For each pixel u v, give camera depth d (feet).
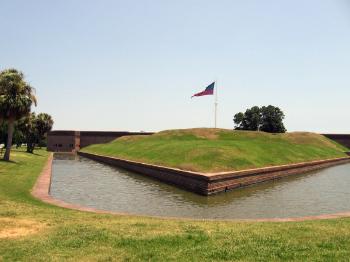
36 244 33.27
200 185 96.63
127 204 79.66
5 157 137.28
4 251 31.27
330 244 34.19
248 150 157.38
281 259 30.01
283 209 77.30
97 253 31.12
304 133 311.68
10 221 41.70
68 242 33.94
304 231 39.93
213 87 210.59
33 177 98.84
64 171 151.43
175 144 179.93
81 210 56.24
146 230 39.47
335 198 92.53
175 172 113.29
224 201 85.87
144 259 29.84
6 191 70.23
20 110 135.23
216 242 34.73
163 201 84.23
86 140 372.99
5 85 134.41
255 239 35.94
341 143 362.12
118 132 373.40
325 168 199.41
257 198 91.20
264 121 394.11
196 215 69.51
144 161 157.48
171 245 33.60
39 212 48.78
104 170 158.10
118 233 37.55
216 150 140.77
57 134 360.07
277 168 138.31
